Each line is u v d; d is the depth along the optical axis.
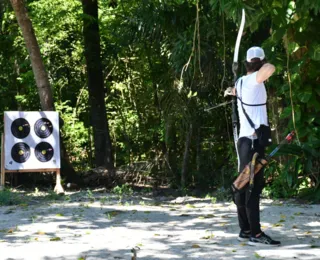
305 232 7.45
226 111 12.98
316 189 10.21
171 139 13.76
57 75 16.69
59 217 8.65
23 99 15.61
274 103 11.24
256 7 9.09
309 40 9.67
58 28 16.20
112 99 16.58
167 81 12.97
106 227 7.92
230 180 12.21
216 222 8.21
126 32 13.55
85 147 16.27
